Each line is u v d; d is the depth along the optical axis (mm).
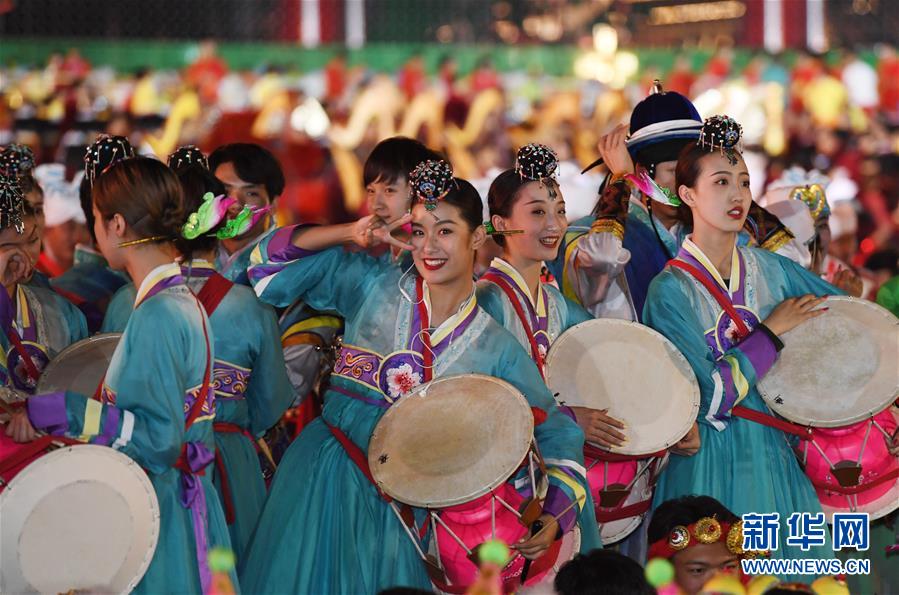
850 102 32375
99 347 10281
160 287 8656
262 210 9891
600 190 11781
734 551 8773
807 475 10438
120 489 8336
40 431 8602
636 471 10203
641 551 10508
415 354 9320
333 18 32562
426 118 31594
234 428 10391
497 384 9125
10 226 10117
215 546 8938
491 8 33250
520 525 8922
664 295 10344
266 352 10453
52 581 8195
